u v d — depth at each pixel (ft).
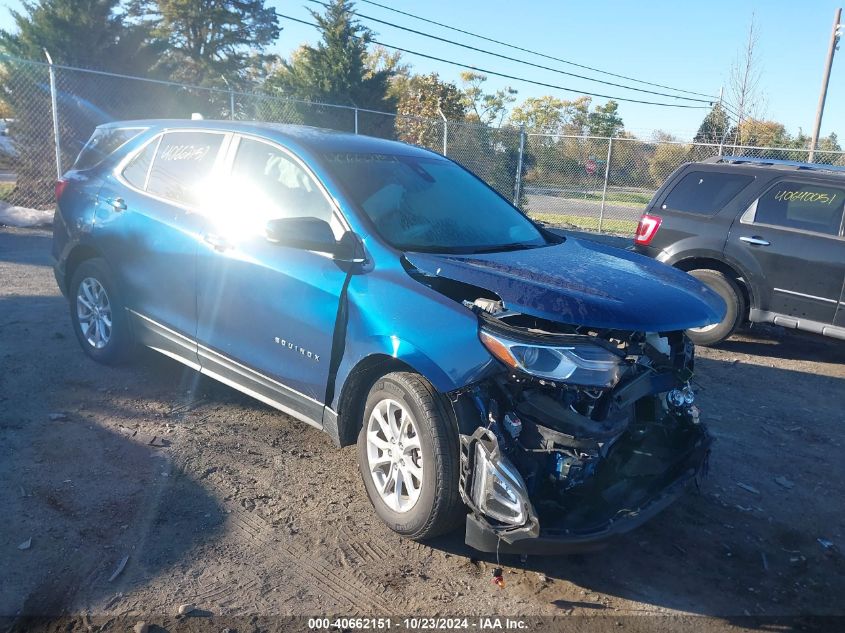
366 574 10.43
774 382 21.13
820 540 12.32
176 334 15.28
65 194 18.24
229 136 14.90
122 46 66.39
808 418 18.19
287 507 12.02
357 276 11.73
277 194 13.58
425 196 13.87
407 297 11.04
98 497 11.84
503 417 10.11
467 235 13.33
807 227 22.68
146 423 14.70
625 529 9.99
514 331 9.95
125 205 16.33
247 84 106.32
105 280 16.80
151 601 9.50
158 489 12.23
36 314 21.94
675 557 11.50
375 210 12.62
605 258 13.29
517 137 61.00
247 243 13.47
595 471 10.39
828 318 22.31
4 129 53.01
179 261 14.79
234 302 13.66
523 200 62.28
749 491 13.96
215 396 16.37
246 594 9.79
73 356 18.22
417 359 10.53
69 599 9.42
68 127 53.47
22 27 63.93
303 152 13.51
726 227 24.08
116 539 10.75
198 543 10.84
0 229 38.91
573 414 9.83
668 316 10.48
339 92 92.17
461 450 10.23
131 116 57.98
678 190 25.70
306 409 12.73
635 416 11.50
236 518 11.58
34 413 14.75
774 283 23.12
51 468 12.62
